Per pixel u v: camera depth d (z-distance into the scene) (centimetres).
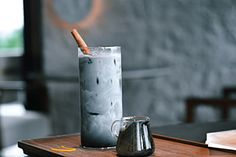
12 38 500
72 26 469
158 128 160
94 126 121
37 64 485
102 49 121
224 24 464
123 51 468
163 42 468
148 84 468
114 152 117
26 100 479
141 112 469
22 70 496
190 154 112
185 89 469
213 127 161
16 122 415
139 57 468
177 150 117
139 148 109
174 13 465
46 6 477
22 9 491
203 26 465
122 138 111
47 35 479
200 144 122
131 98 467
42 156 123
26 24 489
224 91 446
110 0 466
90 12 467
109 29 468
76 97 468
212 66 468
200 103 308
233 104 293
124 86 467
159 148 120
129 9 466
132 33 467
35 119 439
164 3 465
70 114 470
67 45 470
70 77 470
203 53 466
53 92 475
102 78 121
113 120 122
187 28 465
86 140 123
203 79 468
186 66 468
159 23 467
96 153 116
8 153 399
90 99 121
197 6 464
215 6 462
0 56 511
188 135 146
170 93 469
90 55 121
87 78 121
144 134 111
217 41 466
